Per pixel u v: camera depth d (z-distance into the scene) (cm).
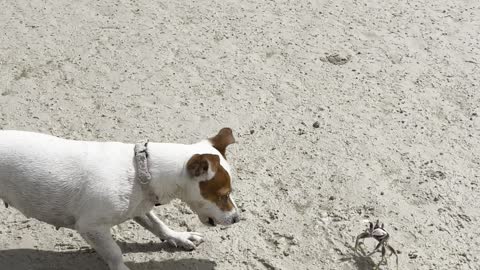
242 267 260
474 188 287
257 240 269
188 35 373
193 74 347
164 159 239
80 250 265
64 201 240
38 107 327
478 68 349
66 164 238
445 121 319
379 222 274
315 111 325
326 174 293
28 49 363
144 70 349
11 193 243
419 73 347
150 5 397
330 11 392
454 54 359
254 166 297
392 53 360
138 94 335
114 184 236
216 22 383
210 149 245
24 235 269
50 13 390
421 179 291
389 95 334
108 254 243
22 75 345
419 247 266
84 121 319
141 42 367
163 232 264
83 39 370
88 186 237
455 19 385
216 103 329
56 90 337
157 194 242
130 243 267
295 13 391
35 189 239
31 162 238
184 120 320
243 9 394
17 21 384
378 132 313
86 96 334
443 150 304
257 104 329
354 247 265
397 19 385
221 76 345
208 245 267
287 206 280
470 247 266
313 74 347
